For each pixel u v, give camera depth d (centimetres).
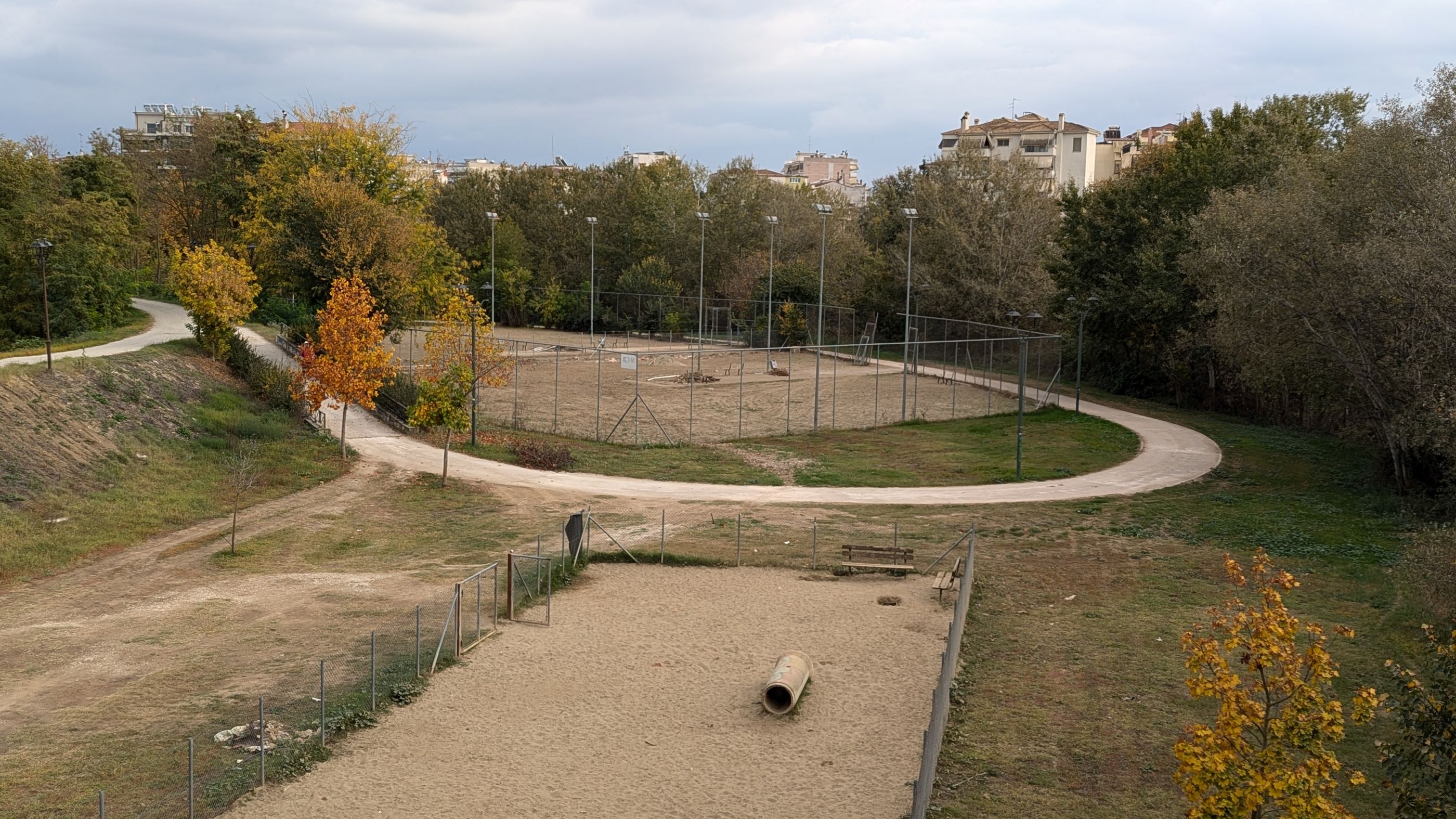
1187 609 2316
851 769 1573
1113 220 5812
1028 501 3328
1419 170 3027
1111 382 6162
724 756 1617
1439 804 1180
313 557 2711
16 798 1405
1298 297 3189
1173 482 3562
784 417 5125
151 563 2620
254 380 4384
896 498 3416
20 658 1955
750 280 9106
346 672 1900
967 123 14075
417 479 3538
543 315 9831
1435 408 2656
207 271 4591
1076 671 1947
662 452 4141
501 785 1505
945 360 6575
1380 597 2348
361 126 6662
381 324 4488
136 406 3619
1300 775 1026
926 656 2053
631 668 1989
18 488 2830
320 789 1470
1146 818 1390
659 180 10500
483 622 2230
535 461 3838
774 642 2134
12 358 3894
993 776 1521
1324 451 4044
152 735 1611
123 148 9731
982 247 7750
